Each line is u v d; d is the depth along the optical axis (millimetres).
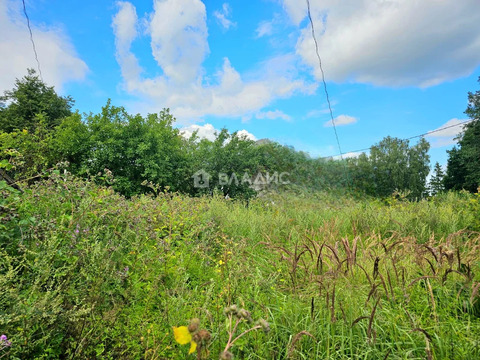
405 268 3059
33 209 2621
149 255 2682
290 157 14789
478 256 3105
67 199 3012
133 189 10180
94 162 9922
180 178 11750
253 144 13844
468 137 19625
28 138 7891
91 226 2916
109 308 2170
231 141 12352
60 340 1808
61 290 1962
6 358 1550
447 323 2242
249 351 2006
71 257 2244
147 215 3619
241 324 2150
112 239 2836
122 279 2365
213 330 2045
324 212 6859
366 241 4117
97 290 2070
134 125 10789
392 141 17984
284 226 5371
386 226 5359
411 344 2057
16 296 1694
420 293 2697
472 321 2314
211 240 4203
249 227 5215
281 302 2607
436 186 22078
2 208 2256
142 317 2051
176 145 11922
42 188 3129
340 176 15258
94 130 10555
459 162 20344
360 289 2699
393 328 2219
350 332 2018
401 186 16875
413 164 17797
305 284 2967
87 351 1751
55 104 20484
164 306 2229
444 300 2574
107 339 1956
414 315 2355
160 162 10531
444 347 1992
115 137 10289
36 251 2199
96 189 3783
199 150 12664
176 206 4840
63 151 10289
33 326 1777
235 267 3035
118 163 10297
